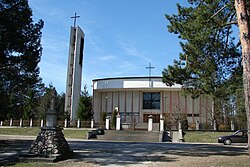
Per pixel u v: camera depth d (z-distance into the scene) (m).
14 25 18.97
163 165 12.12
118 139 34.69
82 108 46.72
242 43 9.15
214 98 15.56
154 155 15.73
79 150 18.12
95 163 12.81
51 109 14.92
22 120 47.97
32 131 41.06
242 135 28.23
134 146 21.58
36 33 20.95
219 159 13.62
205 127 43.78
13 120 48.16
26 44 20.31
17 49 19.77
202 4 13.78
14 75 21.31
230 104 45.28
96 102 59.62
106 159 14.06
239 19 9.35
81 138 34.75
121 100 58.59
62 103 65.38
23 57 20.28
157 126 45.31
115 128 45.34
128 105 58.00
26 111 55.91
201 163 12.37
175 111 52.19
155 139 34.28
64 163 12.79
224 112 46.81
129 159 14.08
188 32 13.64
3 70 20.92
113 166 12.01
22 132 40.53
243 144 27.72
